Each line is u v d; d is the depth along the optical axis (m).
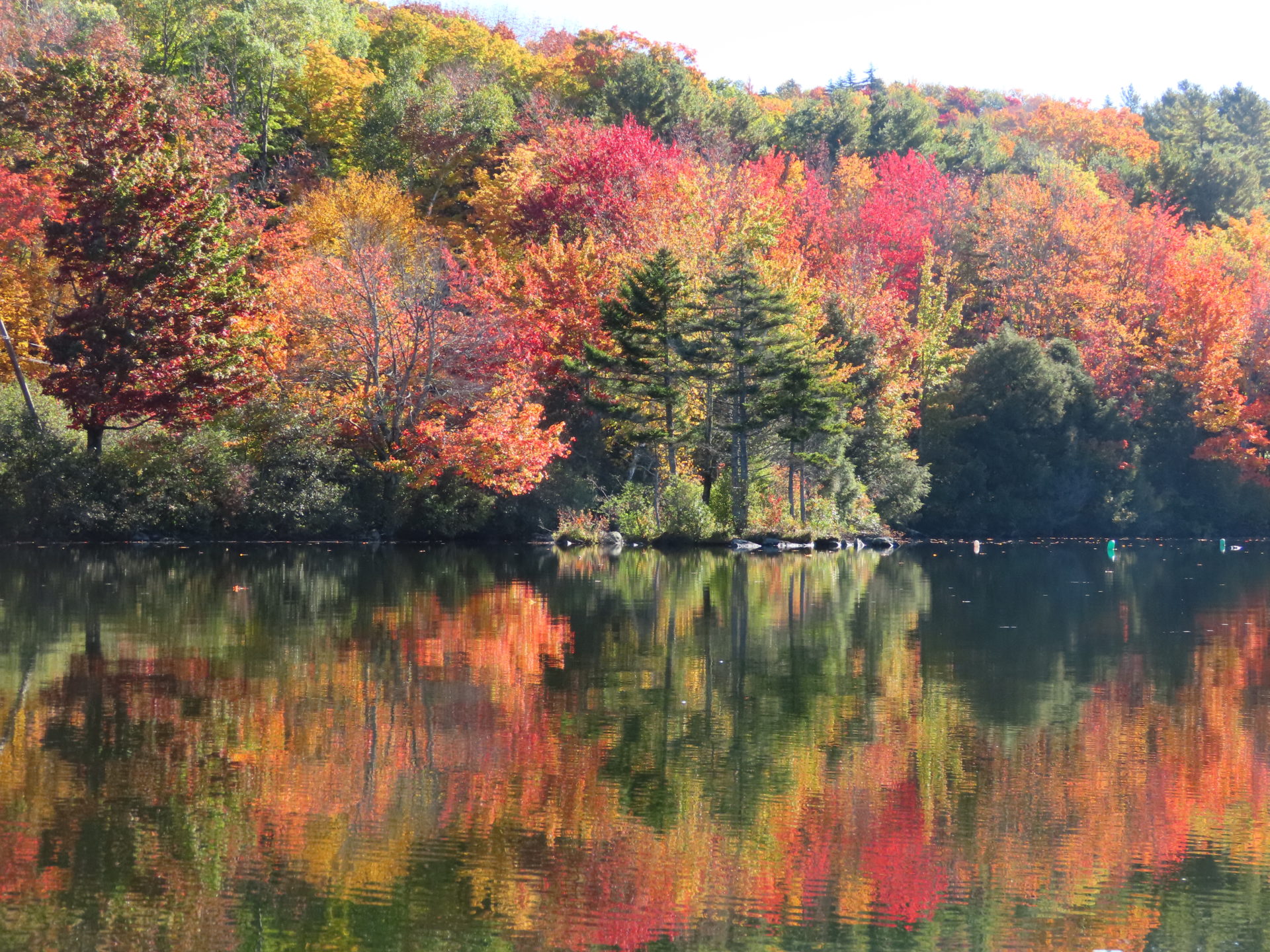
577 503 57.97
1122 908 11.53
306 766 15.20
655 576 41.12
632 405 55.91
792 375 54.88
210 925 10.62
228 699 18.78
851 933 10.88
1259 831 13.70
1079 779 15.62
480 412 53.97
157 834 12.73
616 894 11.57
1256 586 41.28
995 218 88.50
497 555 49.50
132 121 45.88
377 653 23.11
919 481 68.75
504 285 60.91
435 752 16.08
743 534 57.38
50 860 11.98
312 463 53.06
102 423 46.81
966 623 29.88
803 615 30.75
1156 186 105.69
